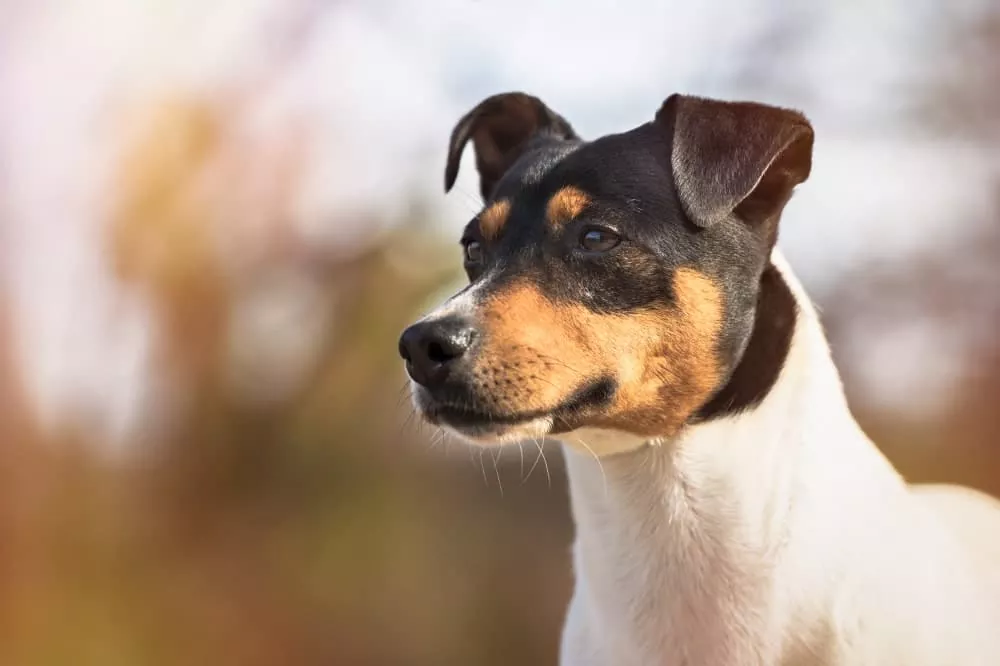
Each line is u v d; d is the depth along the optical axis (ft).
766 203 10.93
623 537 10.56
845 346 23.82
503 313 10.27
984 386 23.15
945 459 22.90
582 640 11.14
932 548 10.39
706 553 10.16
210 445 22.62
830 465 10.15
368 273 23.76
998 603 10.52
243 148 22.95
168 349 22.38
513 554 22.94
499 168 13.47
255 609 21.91
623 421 10.42
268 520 22.82
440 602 22.52
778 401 10.28
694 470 10.23
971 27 24.04
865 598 9.82
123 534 21.66
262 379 23.17
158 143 22.26
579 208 10.63
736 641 10.11
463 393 10.15
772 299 10.69
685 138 10.50
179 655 21.11
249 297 23.06
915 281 23.91
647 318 10.43
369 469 23.34
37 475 20.99
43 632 20.13
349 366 23.49
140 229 22.12
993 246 23.73
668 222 10.54
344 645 21.97
